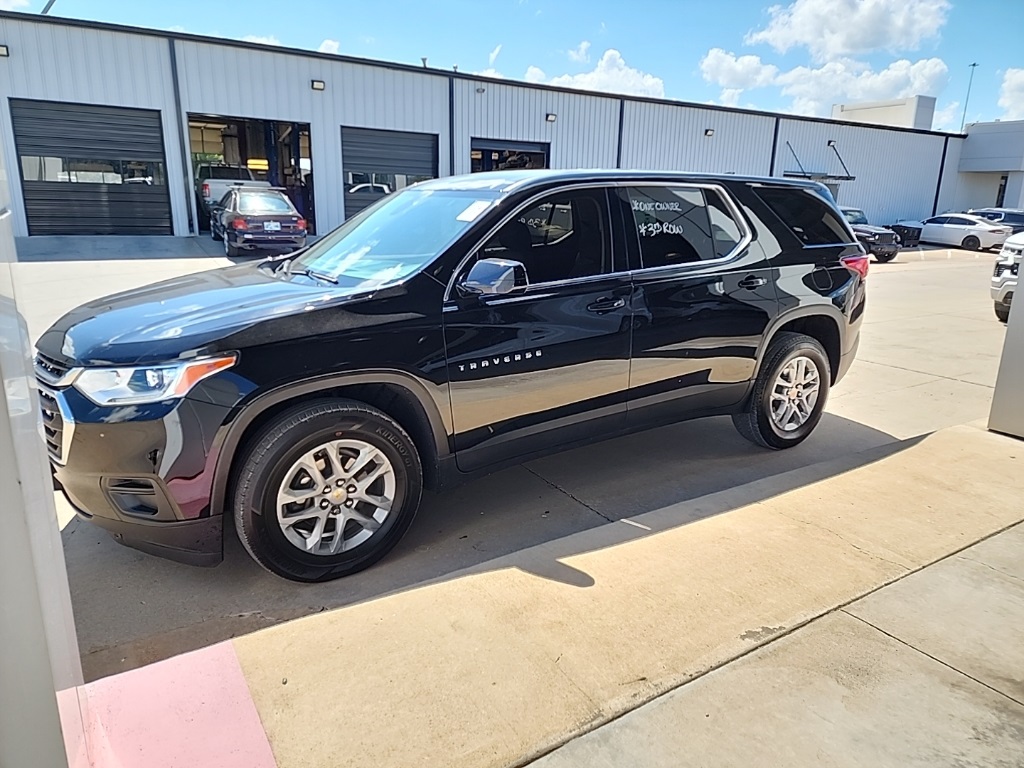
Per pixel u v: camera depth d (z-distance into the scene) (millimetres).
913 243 26094
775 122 26891
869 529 3137
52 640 1215
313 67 18359
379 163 19891
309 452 2742
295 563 2795
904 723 1970
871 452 4121
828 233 4512
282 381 2633
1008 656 2270
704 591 2621
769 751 1867
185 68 16953
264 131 23125
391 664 2209
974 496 3492
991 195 34281
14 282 1169
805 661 2230
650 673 2170
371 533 2967
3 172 1139
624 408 3652
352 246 3596
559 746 1892
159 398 2469
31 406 1214
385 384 2908
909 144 31062
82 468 2527
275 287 3137
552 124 22203
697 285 3766
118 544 3166
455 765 1826
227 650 2271
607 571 2766
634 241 3629
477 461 3242
